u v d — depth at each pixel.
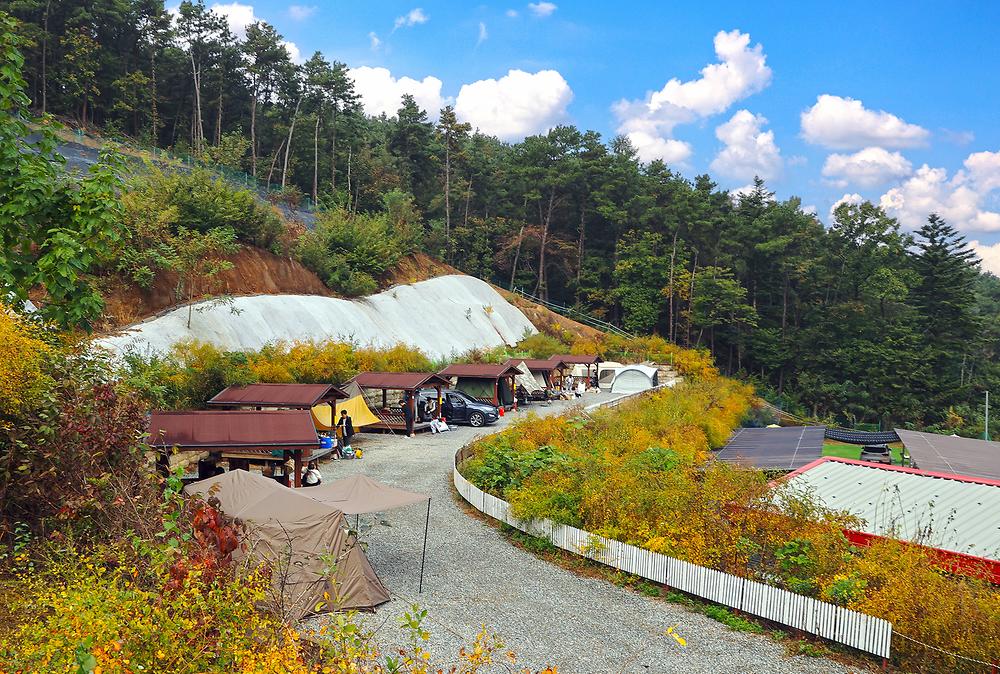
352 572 11.98
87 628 5.36
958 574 12.08
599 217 90.06
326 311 39.31
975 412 75.44
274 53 72.88
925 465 21.52
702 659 10.77
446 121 82.44
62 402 10.10
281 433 16.97
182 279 29.84
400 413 33.12
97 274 27.28
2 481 9.47
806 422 60.88
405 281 55.47
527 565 15.07
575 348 65.38
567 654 10.74
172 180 36.62
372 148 89.12
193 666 5.45
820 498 15.64
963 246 78.12
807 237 85.19
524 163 88.50
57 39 59.75
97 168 11.43
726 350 85.19
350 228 50.75
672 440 27.02
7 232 10.68
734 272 85.25
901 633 10.48
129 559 7.63
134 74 63.88
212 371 23.58
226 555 7.29
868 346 72.62
